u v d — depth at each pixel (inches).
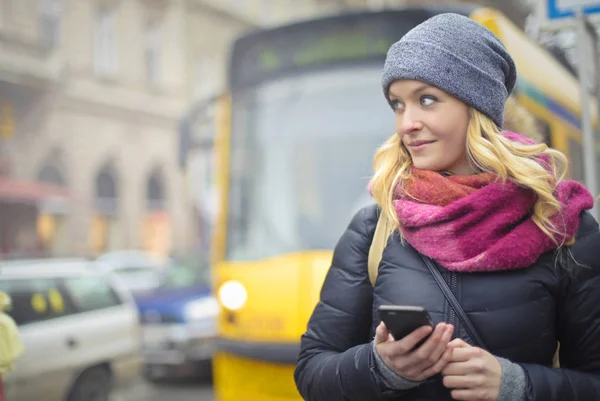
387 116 208.4
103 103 932.6
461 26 64.2
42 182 864.9
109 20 960.9
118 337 267.1
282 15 1255.5
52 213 865.5
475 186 62.6
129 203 971.3
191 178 1058.1
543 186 60.4
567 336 63.6
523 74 198.7
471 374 55.7
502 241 59.9
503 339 59.5
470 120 64.2
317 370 64.3
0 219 764.0
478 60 63.3
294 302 187.8
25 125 829.2
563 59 255.0
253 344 189.2
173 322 344.2
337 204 207.2
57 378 237.5
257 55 224.5
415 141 64.3
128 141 970.1
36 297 241.8
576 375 60.3
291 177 213.9
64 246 877.2
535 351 60.4
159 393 334.3
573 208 62.6
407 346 54.1
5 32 776.3
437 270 61.4
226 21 1142.3
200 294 362.6
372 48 210.4
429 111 63.6
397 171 66.2
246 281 197.5
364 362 59.2
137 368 275.9
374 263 66.2
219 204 226.8
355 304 67.2
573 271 61.7
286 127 217.0
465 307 60.1
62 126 876.0
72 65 895.1
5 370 151.8
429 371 55.7
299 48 217.9
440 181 62.4
